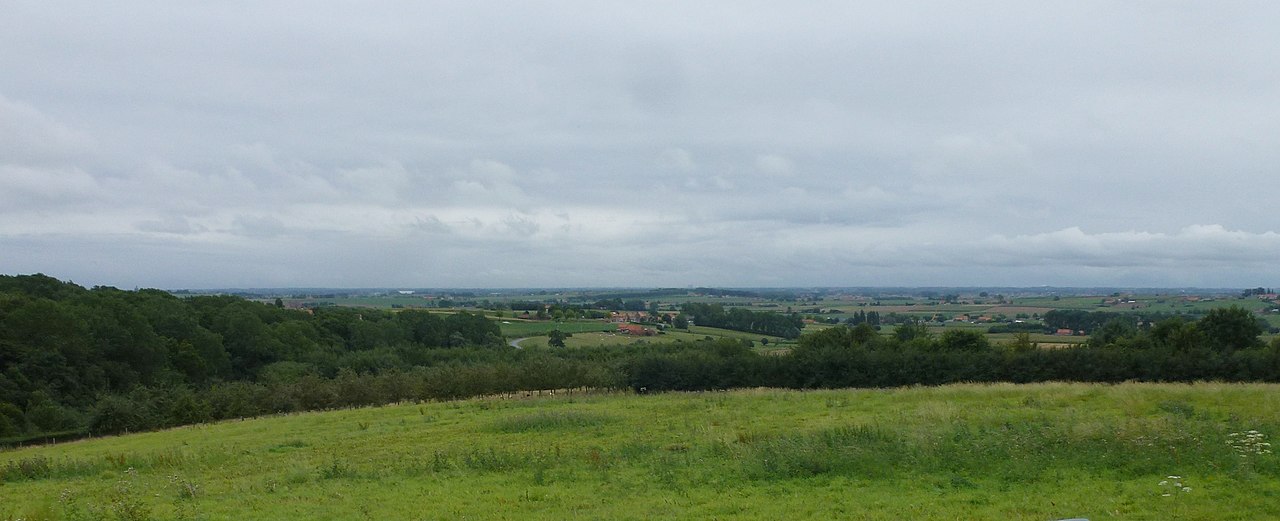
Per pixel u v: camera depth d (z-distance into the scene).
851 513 14.09
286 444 30.20
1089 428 19.34
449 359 94.50
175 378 75.31
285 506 16.56
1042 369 61.69
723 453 20.53
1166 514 13.26
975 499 14.64
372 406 53.41
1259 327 64.88
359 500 16.89
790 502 15.00
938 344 73.19
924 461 17.38
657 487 17.02
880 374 65.12
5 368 63.75
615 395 50.66
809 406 33.50
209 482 20.83
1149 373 58.81
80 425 59.91
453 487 17.89
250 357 86.88
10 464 25.27
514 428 30.42
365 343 101.88
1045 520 13.20
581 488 17.27
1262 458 16.22
